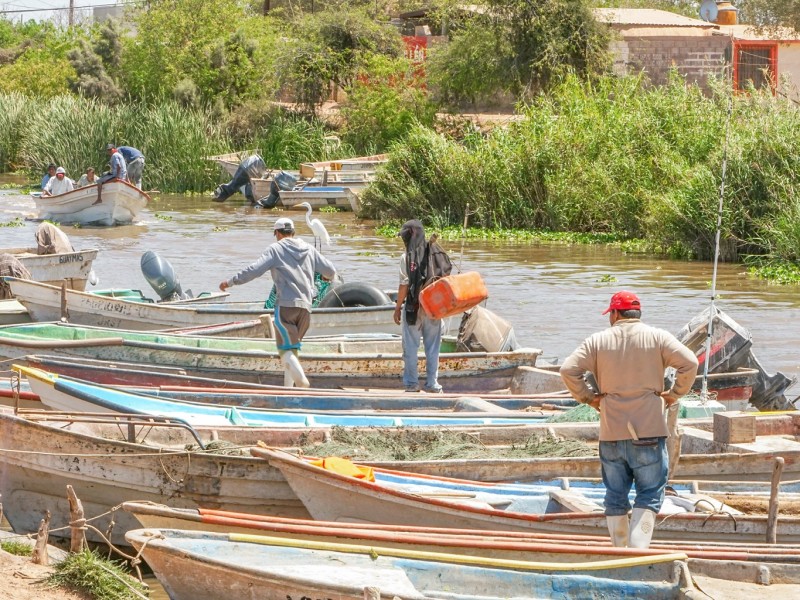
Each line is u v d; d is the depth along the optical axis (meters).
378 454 12.36
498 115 62.78
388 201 47.38
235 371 17.08
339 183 53.28
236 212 51.09
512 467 11.90
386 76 62.84
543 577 8.59
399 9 87.38
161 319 20.89
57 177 44.53
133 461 11.08
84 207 43.69
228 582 8.09
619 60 60.97
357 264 33.31
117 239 39.47
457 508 10.30
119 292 24.19
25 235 39.62
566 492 11.30
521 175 44.38
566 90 48.25
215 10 73.81
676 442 11.17
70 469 11.13
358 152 63.03
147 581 10.69
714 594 8.63
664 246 37.44
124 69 75.19
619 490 9.45
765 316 25.09
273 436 12.68
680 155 42.50
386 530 9.33
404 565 8.55
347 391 15.77
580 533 10.47
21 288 21.36
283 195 52.81
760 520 10.69
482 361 17.59
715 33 64.06
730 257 35.78
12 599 8.38
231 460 11.05
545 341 22.44
